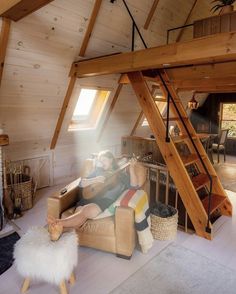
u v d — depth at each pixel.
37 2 2.17
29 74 3.27
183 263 2.50
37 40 3.00
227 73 3.14
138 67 2.91
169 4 4.06
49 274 1.92
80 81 3.92
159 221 2.85
